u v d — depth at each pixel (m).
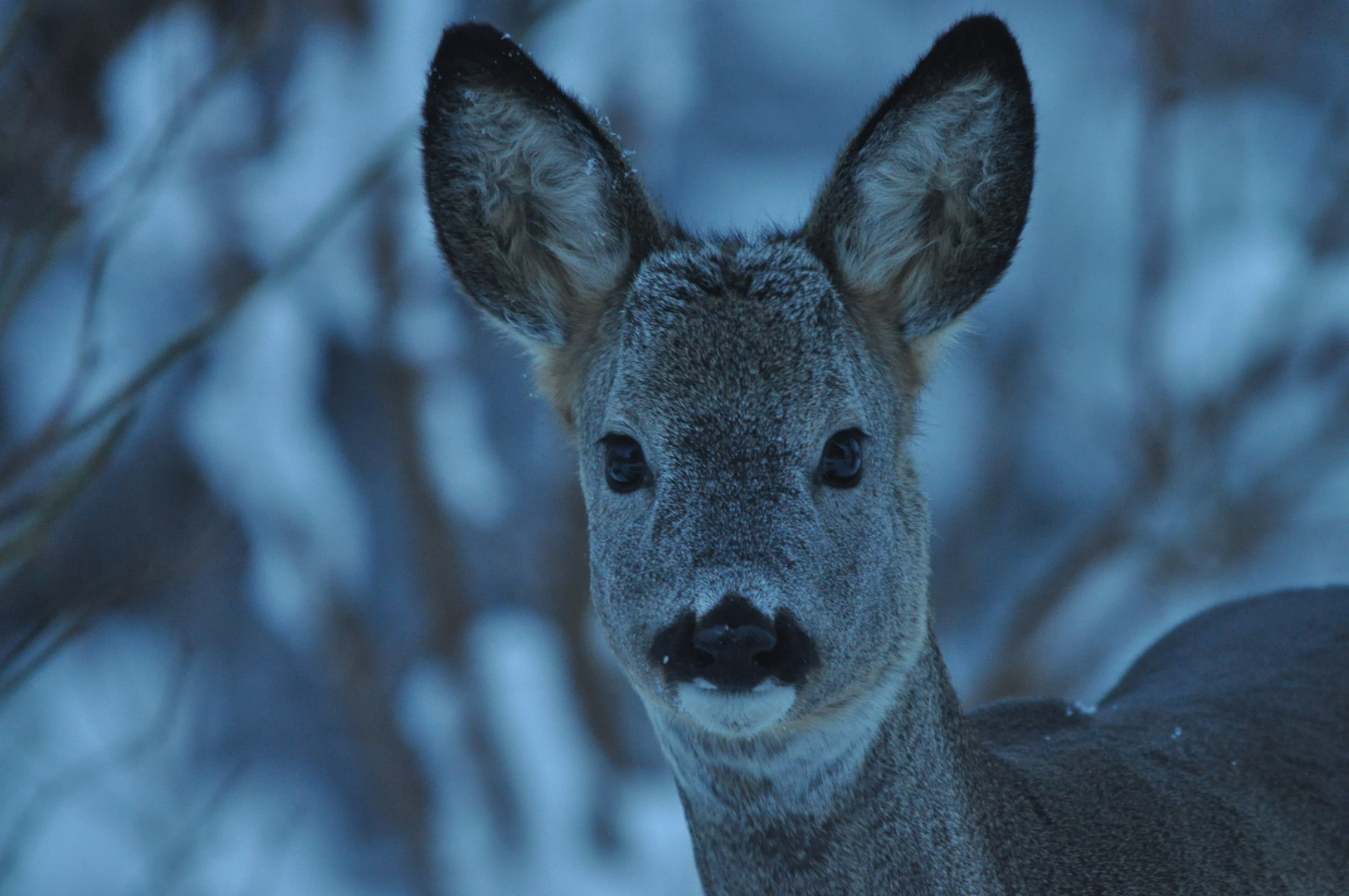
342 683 14.40
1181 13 15.30
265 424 14.00
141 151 8.54
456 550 14.39
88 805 14.25
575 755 14.32
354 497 15.21
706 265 6.16
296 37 13.42
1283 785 6.84
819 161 23.77
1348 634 7.66
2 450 14.24
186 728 15.98
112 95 11.23
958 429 18.50
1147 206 15.17
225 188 13.30
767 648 5.56
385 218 13.32
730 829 6.12
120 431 6.96
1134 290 15.51
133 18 11.09
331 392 16.77
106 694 15.28
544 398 6.96
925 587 6.31
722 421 5.86
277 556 14.22
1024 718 7.25
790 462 5.85
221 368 14.02
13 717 14.87
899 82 6.32
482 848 14.12
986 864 6.07
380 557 16.09
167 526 14.65
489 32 6.45
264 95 13.52
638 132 13.85
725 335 5.95
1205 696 7.32
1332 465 14.44
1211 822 6.49
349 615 14.36
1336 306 14.48
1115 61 19.77
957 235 6.46
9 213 7.54
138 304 14.32
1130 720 7.11
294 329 13.77
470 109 6.51
